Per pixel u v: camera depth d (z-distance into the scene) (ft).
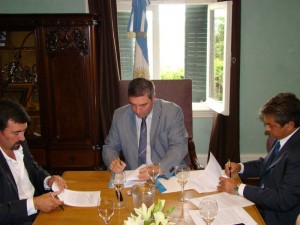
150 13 12.20
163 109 7.31
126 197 5.21
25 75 10.53
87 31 9.95
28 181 6.10
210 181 5.69
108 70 11.34
